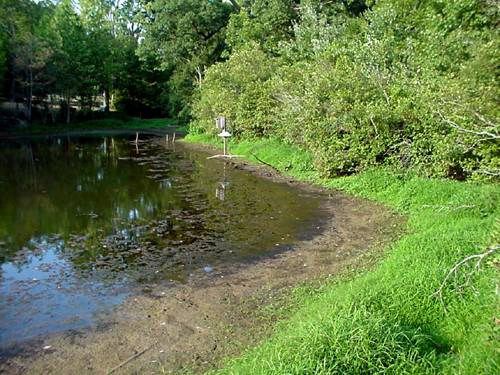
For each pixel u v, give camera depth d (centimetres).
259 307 674
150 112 5078
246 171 1828
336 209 1212
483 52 995
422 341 486
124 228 1098
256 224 1105
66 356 567
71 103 4497
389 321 511
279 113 1888
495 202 915
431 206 1039
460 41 1156
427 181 1185
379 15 1791
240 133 2489
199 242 983
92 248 961
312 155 1686
